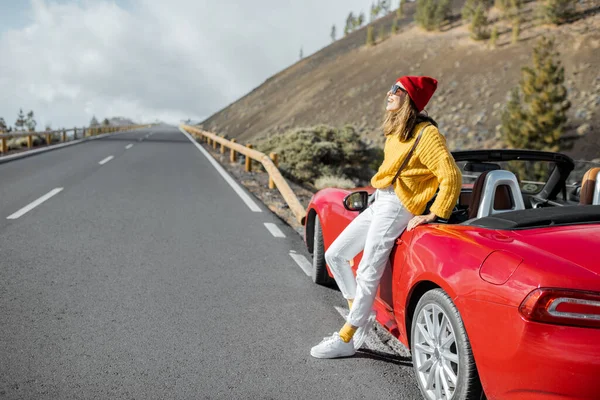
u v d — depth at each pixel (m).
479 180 3.02
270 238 6.65
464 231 2.70
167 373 3.05
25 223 6.84
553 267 2.15
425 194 2.94
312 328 3.81
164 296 4.33
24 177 11.77
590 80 46.66
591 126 37.88
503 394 2.21
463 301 2.40
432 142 2.79
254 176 14.23
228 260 5.52
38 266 4.98
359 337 3.34
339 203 4.34
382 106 62.75
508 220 2.67
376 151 19.66
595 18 60.88
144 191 10.11
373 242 3.07
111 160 16.72
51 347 3.31
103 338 3.48
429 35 87.25
